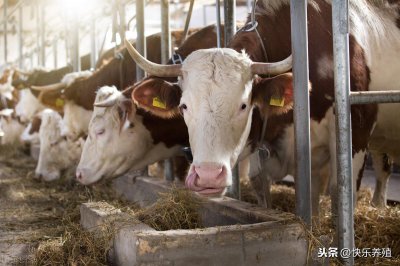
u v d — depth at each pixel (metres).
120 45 6.82
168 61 4.90
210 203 3.50
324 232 3.15
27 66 18.34
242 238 2.65
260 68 3.12
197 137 2.89
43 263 3.19
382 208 4.29
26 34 17.48
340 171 2.83
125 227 2.90
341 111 2.81
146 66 3.25
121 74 6.05
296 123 2.97
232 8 4.25
